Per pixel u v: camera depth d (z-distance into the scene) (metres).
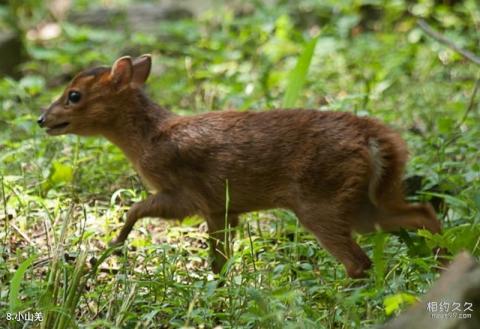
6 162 13.91
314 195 10.97
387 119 15.70
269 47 20.39
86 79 12.06
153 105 11.98
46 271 10.95
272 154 11.12
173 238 12.28
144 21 24.02
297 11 23.39
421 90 17.73
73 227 11.94
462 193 12.30
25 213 12.27
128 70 11.95
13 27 23.36
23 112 16.94
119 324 9.34
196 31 21.83
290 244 11.32
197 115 11.71
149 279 10.42
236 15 24.14
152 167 11.67
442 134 14.55
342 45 20.17
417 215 11.25
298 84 14.52
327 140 10.91
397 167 10.95
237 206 11.47
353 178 10.80
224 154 11.30
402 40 20.84
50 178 13.25
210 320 9.74
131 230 11.75
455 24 20.73
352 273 10.82
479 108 16.66
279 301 9.49
